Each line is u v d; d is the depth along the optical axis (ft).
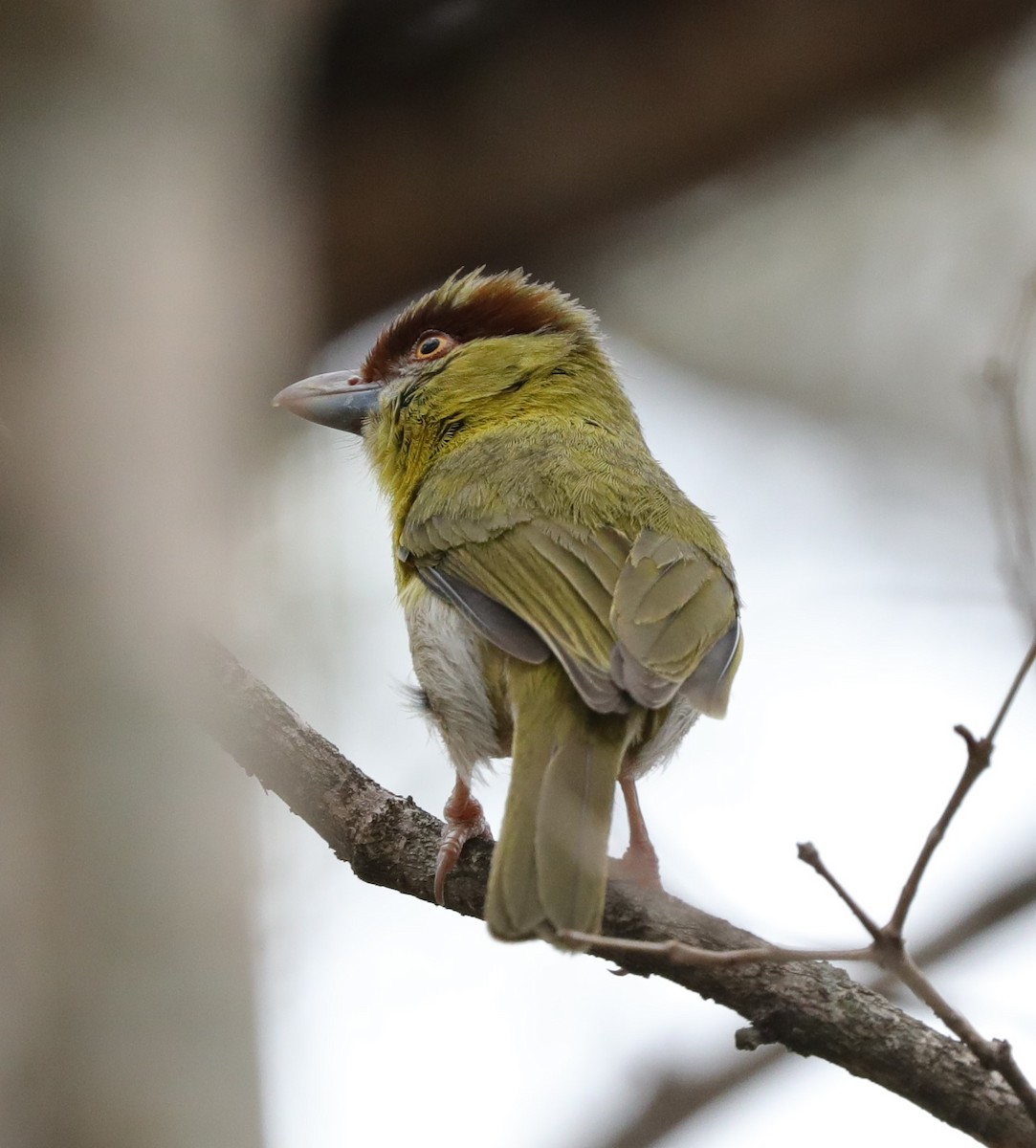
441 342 41.86
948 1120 25.66
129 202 26.84
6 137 26.45
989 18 53.16
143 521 23.98
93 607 22.84
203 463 25.31
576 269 62.44
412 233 53.72
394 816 29.86
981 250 70.23
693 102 53.21
